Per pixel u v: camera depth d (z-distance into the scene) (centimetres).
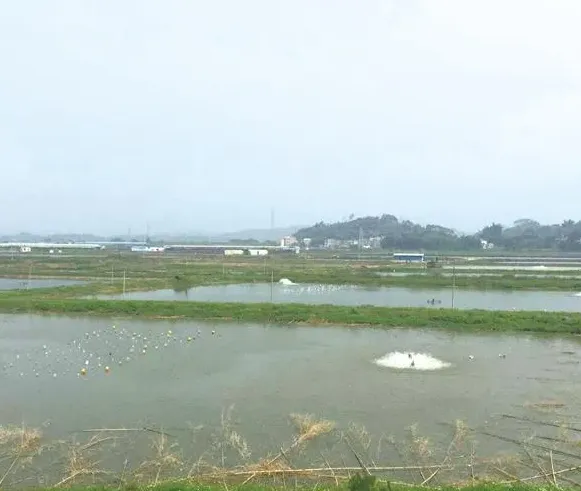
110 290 7344
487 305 6456
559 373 3083
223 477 1678
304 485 1641
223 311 5056
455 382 2870
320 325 4675
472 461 1827
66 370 3047
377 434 2106
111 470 1759
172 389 2692
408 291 8031
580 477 1716
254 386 2756
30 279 8906
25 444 1928
